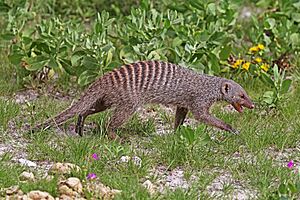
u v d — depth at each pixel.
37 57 10.24
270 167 8.08
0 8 11.23
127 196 7.10
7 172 7.50
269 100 9.88
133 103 8.70
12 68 11.02
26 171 7.70
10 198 6.98
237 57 11.47
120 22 12.69
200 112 8.88
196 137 8.20
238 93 8.91
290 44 11.43
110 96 8.68
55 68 10.48
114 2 13.49
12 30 10.95
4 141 8.68
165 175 7.96
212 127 9.31
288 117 9.78
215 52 10.78
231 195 7.50
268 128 9.29
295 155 8.65
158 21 10.48
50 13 13.21
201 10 11.32
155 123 9.64
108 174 7.69
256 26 11.63
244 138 8.96
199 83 8.85
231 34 11.87
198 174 7.94
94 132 9.09
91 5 13.49
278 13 12.08
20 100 10.18
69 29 10.39
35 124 9.16
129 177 7.62
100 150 8.30
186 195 7.25
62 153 8.21
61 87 10.62
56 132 8.95
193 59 10.29
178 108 9.12
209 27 10.81
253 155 8.62
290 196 7.15
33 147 8.39
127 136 9.03
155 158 8.29
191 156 8.20
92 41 10.06
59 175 7.45
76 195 7.16
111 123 8.75
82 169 7.59
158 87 8.75
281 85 9.86
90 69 10.11
